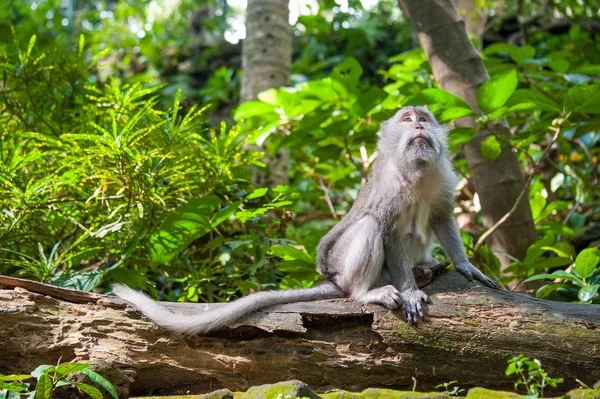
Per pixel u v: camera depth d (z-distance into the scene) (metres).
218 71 14.69
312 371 5.10
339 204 11.33
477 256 7.48
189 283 6.95
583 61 10.66
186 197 7.09
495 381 5.02
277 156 9.52
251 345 5.15
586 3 14.32
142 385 5.11
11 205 6.41
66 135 5.91
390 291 5.30
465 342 5.05
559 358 4.95
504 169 7.75
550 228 8.02
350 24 16.00
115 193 6.82
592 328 5.03
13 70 7.63
